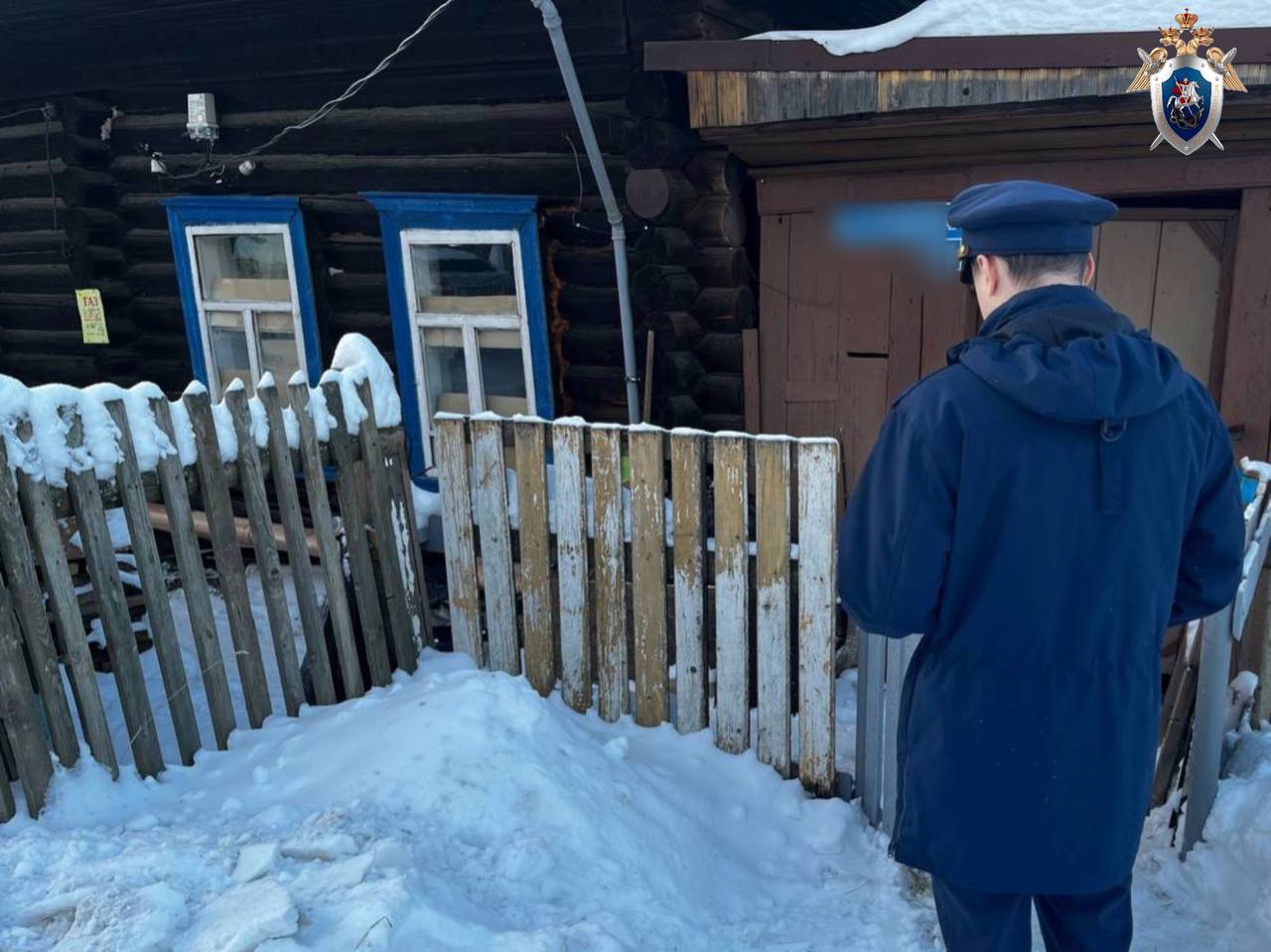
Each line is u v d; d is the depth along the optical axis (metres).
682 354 5.15
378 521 3.73
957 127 4.34
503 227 5.39
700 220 5.02
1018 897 1.90
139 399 3.01
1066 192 1.78
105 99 6.55
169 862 2.47
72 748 2.90
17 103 6.73
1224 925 2.54
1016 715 1.74
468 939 2.27
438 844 2.67
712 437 3.23
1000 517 1.70
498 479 3.69
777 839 3.09
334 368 3.82
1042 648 1.72
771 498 3.17
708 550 3.81
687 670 3.45
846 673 4.38
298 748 3.17
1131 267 4.81
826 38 4.17
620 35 4.86
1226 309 4.58
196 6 5.82
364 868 2.41
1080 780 1.74
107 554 2.94
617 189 5.14
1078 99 3.97
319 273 6.11
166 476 3.09
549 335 5.51
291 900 2.23
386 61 5.12
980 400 1.69
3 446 2.68
